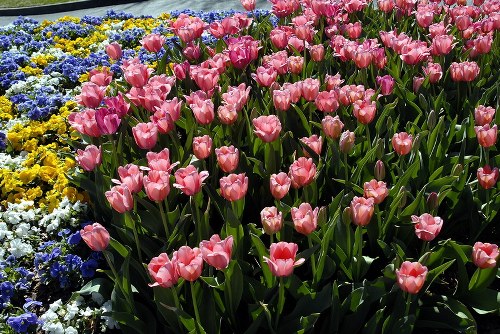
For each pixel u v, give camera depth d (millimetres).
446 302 1507
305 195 1535
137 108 2082
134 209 1657
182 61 2557
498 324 1625
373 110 1687
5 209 2133
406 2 2760
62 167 2168
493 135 1611
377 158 1783
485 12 2779
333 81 1968
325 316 1491
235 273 1391
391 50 2479
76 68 3049
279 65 2082
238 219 1521
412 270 1235
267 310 1326
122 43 3580
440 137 1816
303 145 1687
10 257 1854
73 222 1961
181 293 1460
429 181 1714
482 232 1812
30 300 1745
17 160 2299
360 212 1362
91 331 1641
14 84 2945
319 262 1425
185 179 1376
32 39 3734
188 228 1659
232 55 2123
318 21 2828
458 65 2018
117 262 1653
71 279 1781
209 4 6398
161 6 6648
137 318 1442
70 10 7090
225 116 1719
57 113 2688
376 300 1503
